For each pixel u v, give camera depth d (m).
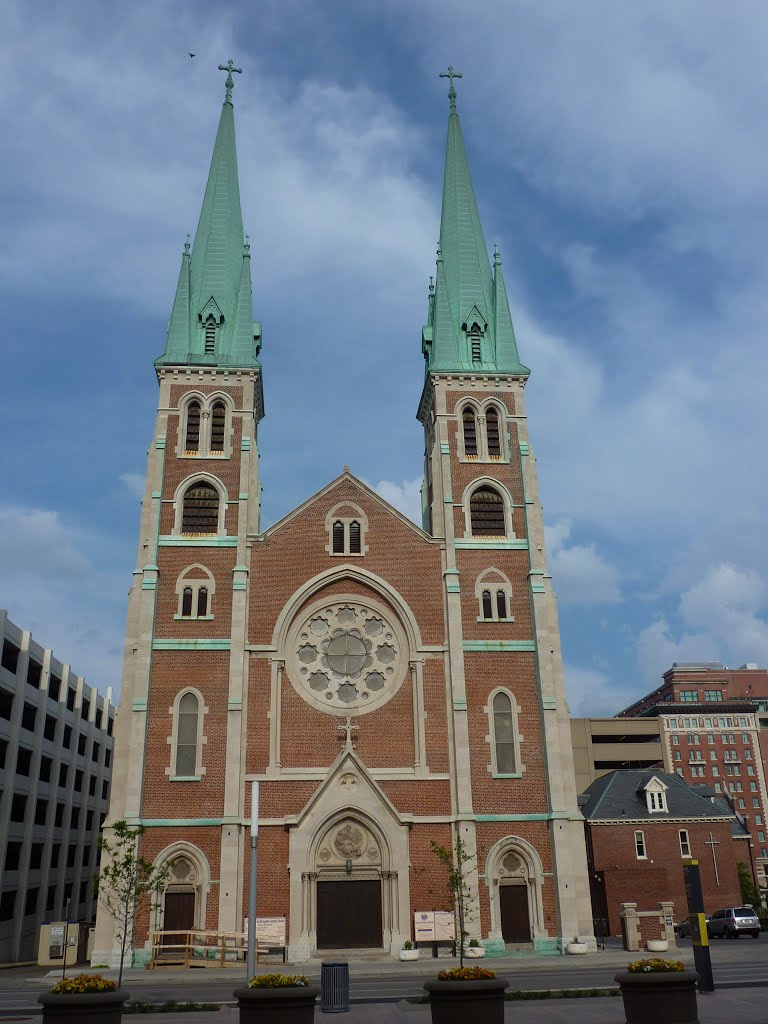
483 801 49.72
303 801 48.91
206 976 40.62
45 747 83.38
